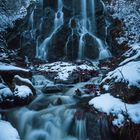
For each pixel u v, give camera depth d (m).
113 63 9.98
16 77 7.14
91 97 6.75
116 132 5.00
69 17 13.07
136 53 8.15
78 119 5.65
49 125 5.98
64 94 7.31
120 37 12.06
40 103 6.66
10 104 6.39
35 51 12.59
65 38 12.24
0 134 4.97
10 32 13.43
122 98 5.61
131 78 5.75
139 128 4.79
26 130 6.06
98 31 12.77
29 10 13.96
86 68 9.38
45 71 9.31
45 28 13.02
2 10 13.88
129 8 13.29
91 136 5.40
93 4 13.27
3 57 11.32
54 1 13.60
